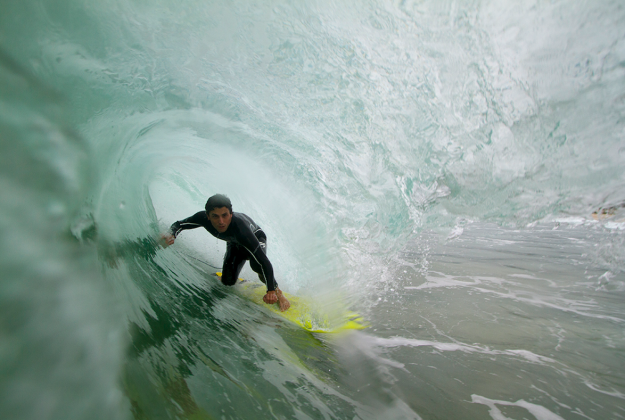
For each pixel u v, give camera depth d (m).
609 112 2.81
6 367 0.60
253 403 1.25
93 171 1.66
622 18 2.72
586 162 2.90
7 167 0.77
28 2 1.37
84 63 1.65
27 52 1.32
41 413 0.63
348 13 2.78
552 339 2.20
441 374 1.78
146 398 0.94
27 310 0.68
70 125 1.17
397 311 2.68
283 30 2.68
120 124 2.10
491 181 3.11
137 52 2.02
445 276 3.55
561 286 3.25
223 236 2.81
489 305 2.79
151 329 1.40
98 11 1.72
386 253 3.24
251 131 2.95
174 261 3.00
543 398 1.59
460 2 2.82
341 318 2.58
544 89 2.91
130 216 2.54
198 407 1.09
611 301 2.87
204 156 3.38
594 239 5.48
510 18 2.85
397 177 3.21
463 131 3.09
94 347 0.85
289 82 2.88
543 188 3.03
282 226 3.35
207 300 2.42
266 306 2.78
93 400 0.76
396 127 3.11
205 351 1.54
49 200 0.87
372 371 1.80
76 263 0.93
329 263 3.12
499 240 5.46
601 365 1.89
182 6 2.18
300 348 2.01
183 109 2.51
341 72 2.93
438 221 3.27
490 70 2.93
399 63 2.96
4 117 0.84
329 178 3.21
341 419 1.33
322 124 3.07
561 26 2.80
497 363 1.91
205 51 2.43
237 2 2.43
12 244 0.70
